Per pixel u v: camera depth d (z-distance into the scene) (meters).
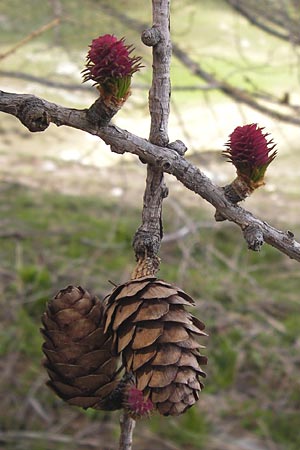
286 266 5.57
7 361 4.40
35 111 1.18
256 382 4.51
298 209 6.39
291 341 4.78
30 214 6.07
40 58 5.80
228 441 4.04
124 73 1.18
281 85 5.93
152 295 1.23
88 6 4.79
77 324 1.31
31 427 4.09
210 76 4.75
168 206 5.79
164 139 1.29
